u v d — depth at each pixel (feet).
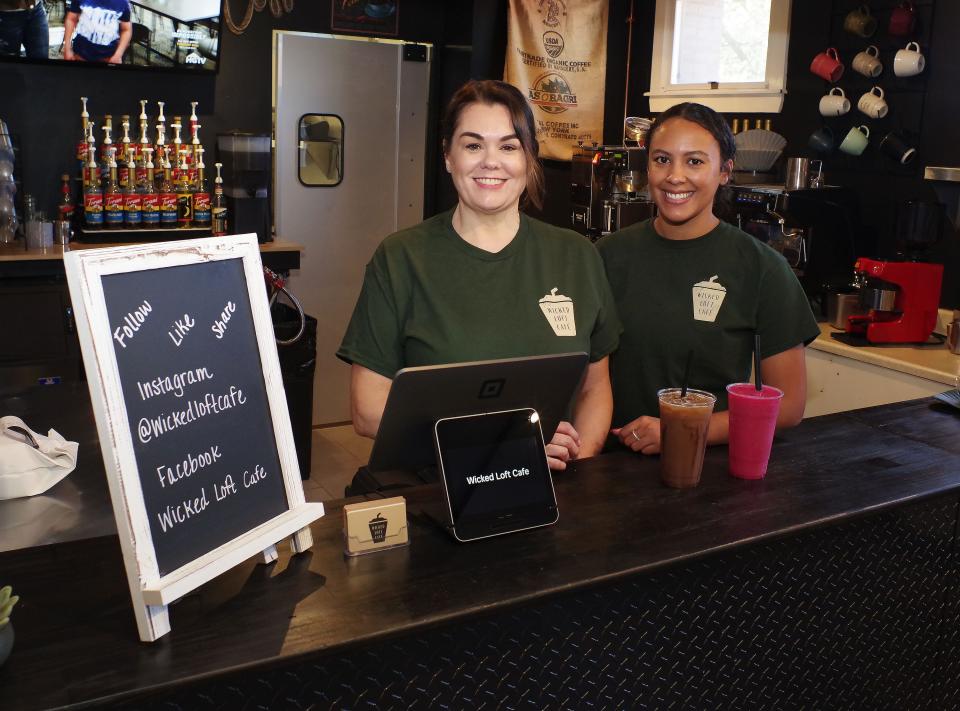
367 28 16.17
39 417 7.47
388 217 16.96
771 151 14.10
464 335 5.92
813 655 5.32
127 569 3.54
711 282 7.02
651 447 5.93
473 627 4.09
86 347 3.44
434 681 4.05
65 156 14.16
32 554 4.37
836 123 13.55
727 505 5.10
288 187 15.89
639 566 4.34
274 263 14.20
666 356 7.13
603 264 7.06
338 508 4.98
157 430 3.72
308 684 3.74
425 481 5.76
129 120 14.44
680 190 6.81
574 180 15.38
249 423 4.19
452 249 6.06
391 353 6.15
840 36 13.33
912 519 5.50
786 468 5.72
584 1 16.98
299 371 13.76
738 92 15.10
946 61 11.82
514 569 4.31
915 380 10.40
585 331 6.17
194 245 3.95
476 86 5.78
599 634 4.47
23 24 12.85
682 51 16.62
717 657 4.92
